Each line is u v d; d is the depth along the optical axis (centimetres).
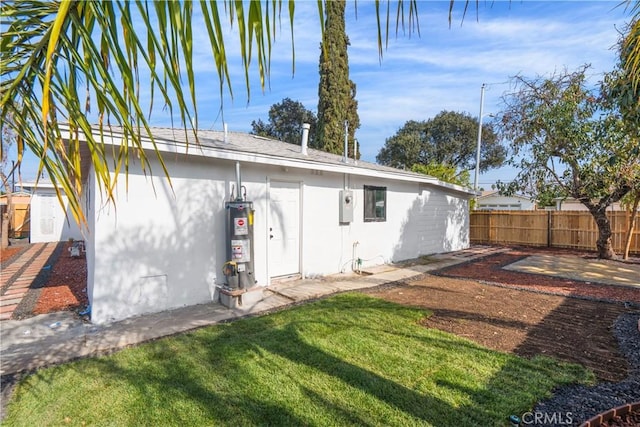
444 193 1216
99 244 466
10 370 329
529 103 999
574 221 1301
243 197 599
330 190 784
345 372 315
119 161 134
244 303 548
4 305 552
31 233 1449
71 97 128
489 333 415
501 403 265
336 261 802
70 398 276
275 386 292
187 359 345
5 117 131
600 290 638
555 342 387
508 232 1465
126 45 103
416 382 297
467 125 2702
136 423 245
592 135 906
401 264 942
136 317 488
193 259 552
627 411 253
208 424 244
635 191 937
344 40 1756
